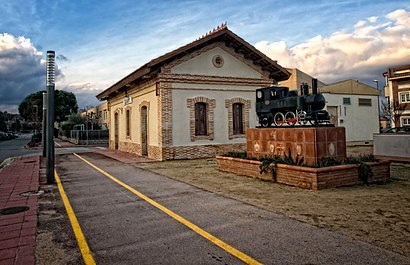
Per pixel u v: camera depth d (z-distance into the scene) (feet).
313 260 11.55
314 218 16.61
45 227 16.01
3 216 17.99
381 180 26.53
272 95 32.37
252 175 29.86
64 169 38.58
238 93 50.78
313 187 23.40
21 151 81.05
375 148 42.14
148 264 11.57
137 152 55.67
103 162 45.65
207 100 47.93
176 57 45.39
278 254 12.14
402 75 104.22
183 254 12.37
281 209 18.51
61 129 173.17
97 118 164.55
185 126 46.09
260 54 50.67
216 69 48.85
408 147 38.34
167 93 44.70
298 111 28.55
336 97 82.53
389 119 111.45
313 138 25.26
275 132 29.27
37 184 28.17
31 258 12.25
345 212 17.62
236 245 13.14
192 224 16.06
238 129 51.70
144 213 18.30
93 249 13.07
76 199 22.20
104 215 18.07
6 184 28.32
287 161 26.58
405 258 11.57
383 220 16.11
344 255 11.90
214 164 40.16
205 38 45.55
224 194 22.85
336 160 25.45
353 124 85.10
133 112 57.93
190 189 24.90
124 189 25.52
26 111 172.86
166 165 39.96
